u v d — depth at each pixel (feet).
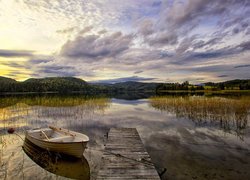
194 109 59.77
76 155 22.86
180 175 18.93
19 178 18.85
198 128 39.34
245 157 23.48
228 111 55.11
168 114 59.00
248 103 66.03
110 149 23.39
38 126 42.24
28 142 27.58
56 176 19.24
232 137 32.35
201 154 24.64
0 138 32.73
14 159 23.58
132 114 59.98
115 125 43.47
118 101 118.73
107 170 17.52
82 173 19.90
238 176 18.63
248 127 39.04
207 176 18.66
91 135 34.73
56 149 23.07
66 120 49.29
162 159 23.09
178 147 27.50
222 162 22.03
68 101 99.60
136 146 24.54
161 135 34.35
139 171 17.33
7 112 61.67
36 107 74.38
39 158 23.32
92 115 57.36
